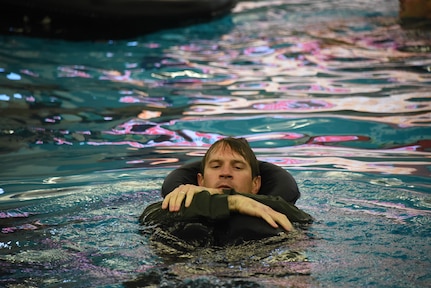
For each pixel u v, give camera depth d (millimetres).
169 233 5449
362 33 13859
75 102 9891
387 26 14359
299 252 5117
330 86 10617
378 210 6113
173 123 9102
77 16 13273
